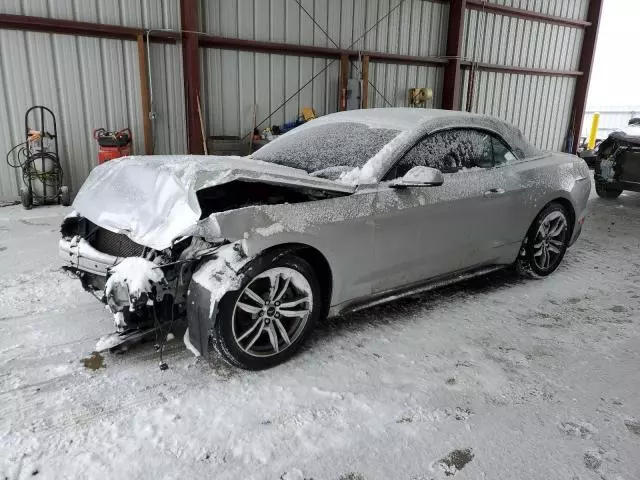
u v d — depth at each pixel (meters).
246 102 8.36
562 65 12.85
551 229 4.03
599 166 7.38
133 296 2.25
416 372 2.62
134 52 7.09
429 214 3.08
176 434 2.09
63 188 6.34
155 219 2.44
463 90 11.27
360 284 2.87
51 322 3.06
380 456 2.00
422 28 10.16
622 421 2.26
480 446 2.08
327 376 2.55
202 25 7.62
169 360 2.66
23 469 1.87
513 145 3.75
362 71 9.37
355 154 3.18
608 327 3.23
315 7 8.62
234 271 2.32
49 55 6.51
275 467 1.93
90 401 2.29
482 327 3.17
